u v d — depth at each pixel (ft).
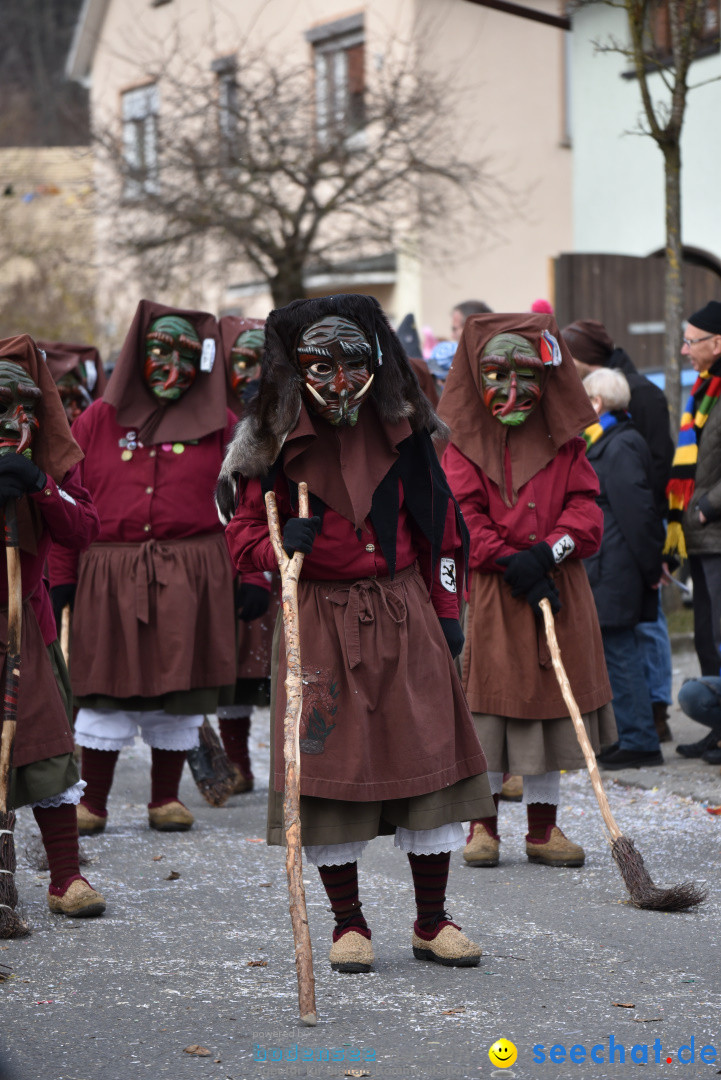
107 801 33.68
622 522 33.88
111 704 30.01
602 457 34.45
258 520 20.36
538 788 26.61
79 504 23.45
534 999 18.54
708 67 65.92
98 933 22.13
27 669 22.82
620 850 23.71
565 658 26.08
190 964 20.40
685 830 28.78
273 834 19.66
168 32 101.50
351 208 83.20
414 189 79.92
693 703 33.14
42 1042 17.17
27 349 22.93
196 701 30.35
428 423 20.20
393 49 85.87
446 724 19.80
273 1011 18.22
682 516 34.73
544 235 92.89
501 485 26.23
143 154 83.66
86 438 30.91
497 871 26.23
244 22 95.86
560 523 25.99
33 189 103.14
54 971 20.10
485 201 90.33
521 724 26.04
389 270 88.84
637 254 71.05
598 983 19.20
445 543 20.66
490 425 26.55
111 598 30.25
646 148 69.97
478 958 20.07
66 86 132.98
